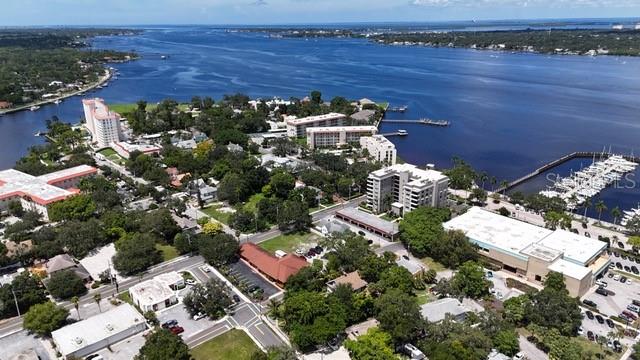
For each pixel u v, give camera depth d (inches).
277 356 5093.5
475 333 5467.5
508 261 7662.4
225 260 7716.5
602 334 6023.6
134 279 7298.2
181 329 6023.6
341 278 7012.8
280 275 7081.7
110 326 5866.1
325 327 5625.0
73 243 7864.2
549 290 6274.6
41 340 5876.0
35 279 6752.0
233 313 6427.2
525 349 5713.6
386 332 5625.0
